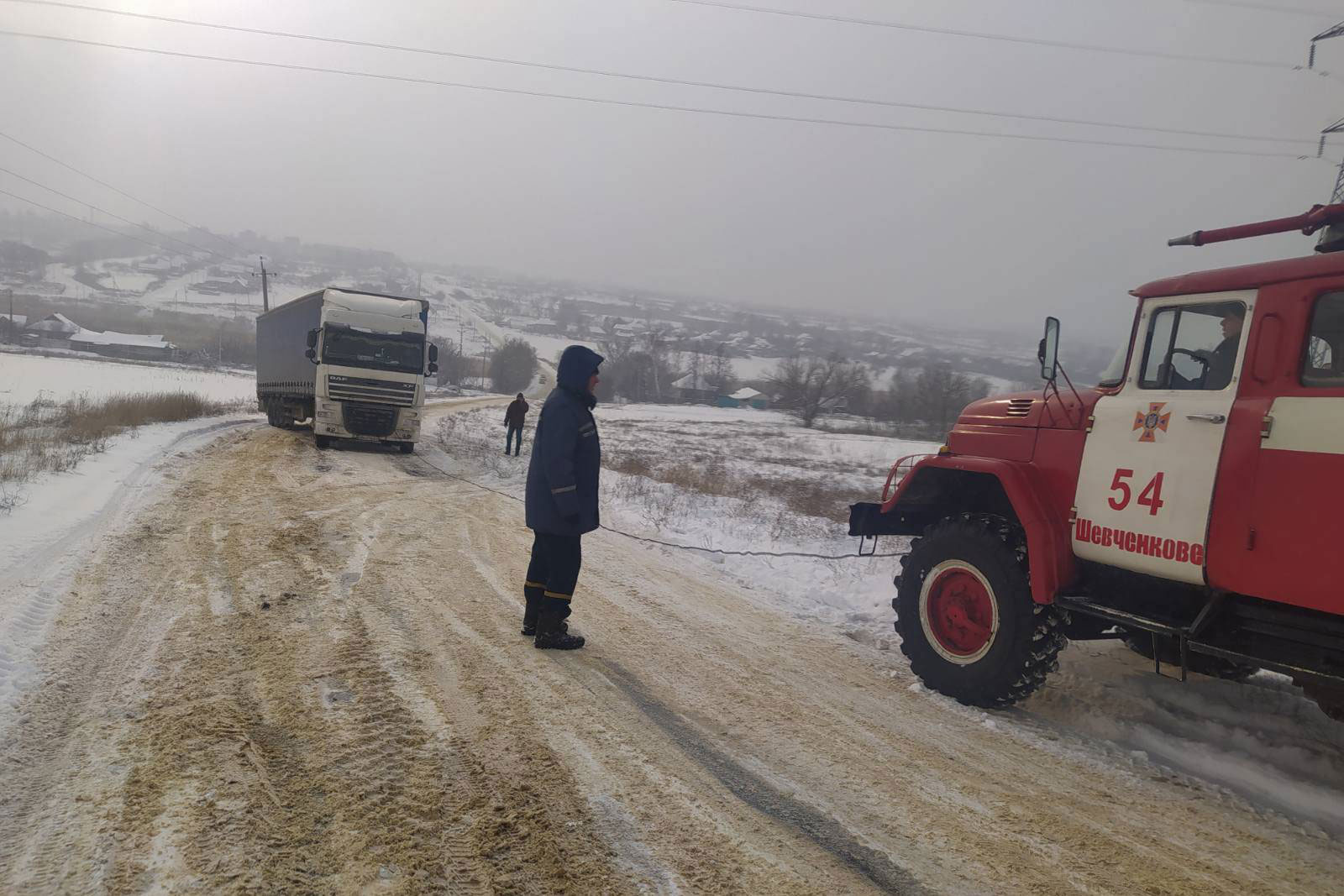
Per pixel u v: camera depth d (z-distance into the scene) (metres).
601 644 5.41
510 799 3.20
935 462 5.21
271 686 4.19
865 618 6.72
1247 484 3.68
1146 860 3.15
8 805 2.94
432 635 5.26
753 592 7.46
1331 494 3.38
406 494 12.08
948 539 4.91
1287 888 3.00
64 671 4.21
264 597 5.84
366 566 7.09
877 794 3.55
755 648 5.63
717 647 5.57
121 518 8.25
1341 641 3.43
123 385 41.56
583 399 5.18
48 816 2.87
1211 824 3.48
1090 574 4.54
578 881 2.71
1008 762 4.00
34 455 11.26
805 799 3.45
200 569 6.55
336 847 2.78
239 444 17.67
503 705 4.18
